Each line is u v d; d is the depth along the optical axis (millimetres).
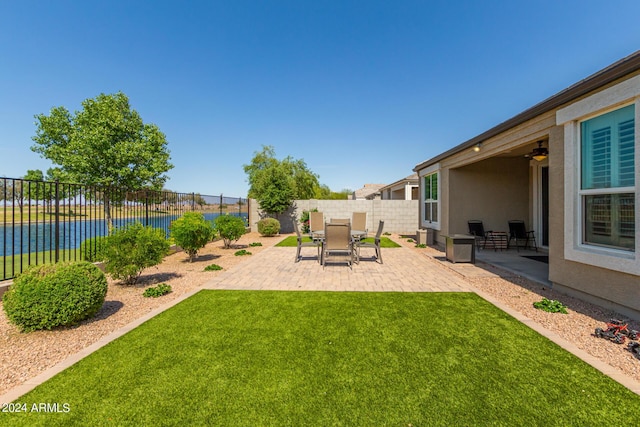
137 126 19000
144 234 5395
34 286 3291
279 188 15477
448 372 2496
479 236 9234
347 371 2510
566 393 2217
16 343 3121
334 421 1927
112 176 17266
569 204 4363
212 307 4180
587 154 4168
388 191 24594
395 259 8125
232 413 2012
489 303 4316
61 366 2613
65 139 18688
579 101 4098
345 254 8938
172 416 1985
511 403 2104
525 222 9422
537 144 7070
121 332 3322
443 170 9875
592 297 4195
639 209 3383
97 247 6320
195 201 11023
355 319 3701
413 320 3664
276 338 3154
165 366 2604
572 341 3092
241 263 7621
